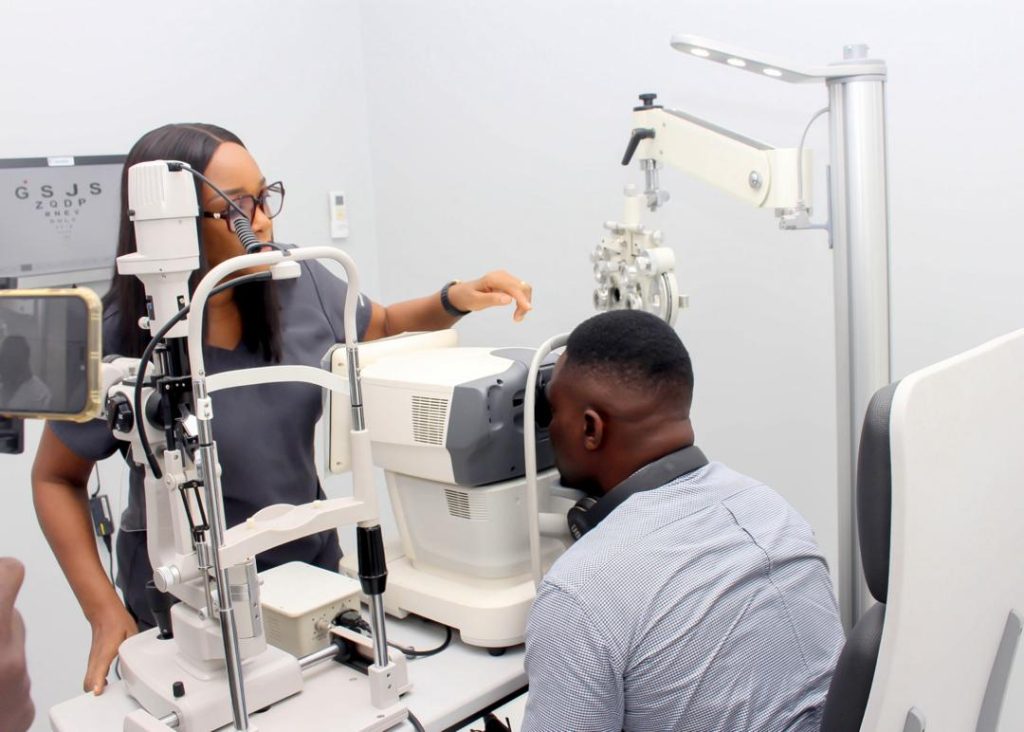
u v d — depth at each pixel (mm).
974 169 1718
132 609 1455
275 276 958
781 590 941
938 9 1710
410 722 1067
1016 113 1654
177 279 986
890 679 670
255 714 1050
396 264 2896
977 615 787
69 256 2180
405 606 1323
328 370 1307
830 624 987
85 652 2293
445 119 2637
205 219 1297
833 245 1311
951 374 678
